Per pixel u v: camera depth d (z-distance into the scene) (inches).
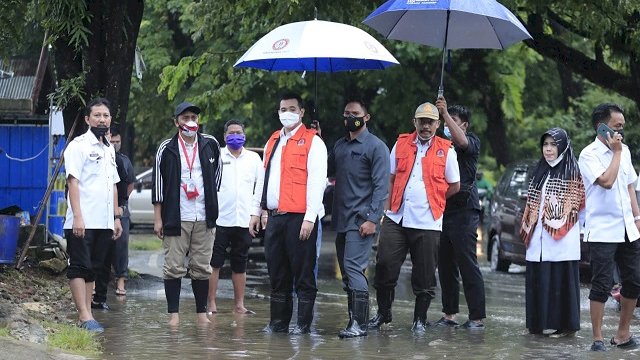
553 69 2704.2
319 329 812.0
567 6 1352.1
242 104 2391.7
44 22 964.6
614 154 730.8
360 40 768.3
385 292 826.8
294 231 765.3
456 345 738.2
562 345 753.0
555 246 794.2
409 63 2279.8
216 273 918.4
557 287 797.2
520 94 2445.9
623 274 748.0
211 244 828.0
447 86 2342.5
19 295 919.0
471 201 839.1
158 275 1232.8
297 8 1283.2
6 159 1213.7
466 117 847.7
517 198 1430.9
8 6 987.9
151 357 649.6
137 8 1093.1
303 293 776.9
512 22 785.6
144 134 2760.8
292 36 763.4
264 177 782.5
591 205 740.7
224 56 1683.1
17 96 1418.6
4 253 981.2
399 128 2351.1
